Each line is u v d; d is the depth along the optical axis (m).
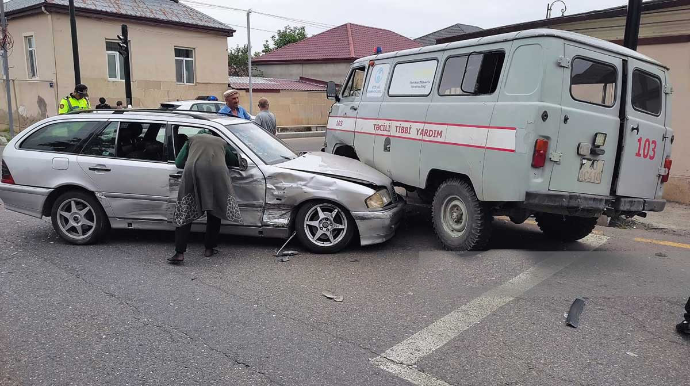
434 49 6.41
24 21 20.14
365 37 34.09
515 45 5.32
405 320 4.24
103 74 20.61
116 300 4.56
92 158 6.04
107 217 6.14
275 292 4.79
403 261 5.72
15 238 6.44
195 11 24.66
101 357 3.58
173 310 4.37
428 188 6.59
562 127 5.14
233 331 4.00
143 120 6.10
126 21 20.97
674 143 9.70
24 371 3.39
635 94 5.68
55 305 4.43
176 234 5.46
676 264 5.89
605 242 6.82
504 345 3.84
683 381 3.39
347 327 4.09
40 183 6.12
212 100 14.95
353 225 5.91
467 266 5.56
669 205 9.49
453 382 3.33
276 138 6.99
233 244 6.28
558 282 5.18
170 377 3.34
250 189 5.91
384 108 7.03
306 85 30.91
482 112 5.52
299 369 3.46
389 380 3.34
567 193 5.26
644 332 4.10
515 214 5.67
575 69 5.21
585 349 3.79
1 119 22.73
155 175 5.92
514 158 5.16
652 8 9.67
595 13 10.51
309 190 5.80
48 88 19.69
